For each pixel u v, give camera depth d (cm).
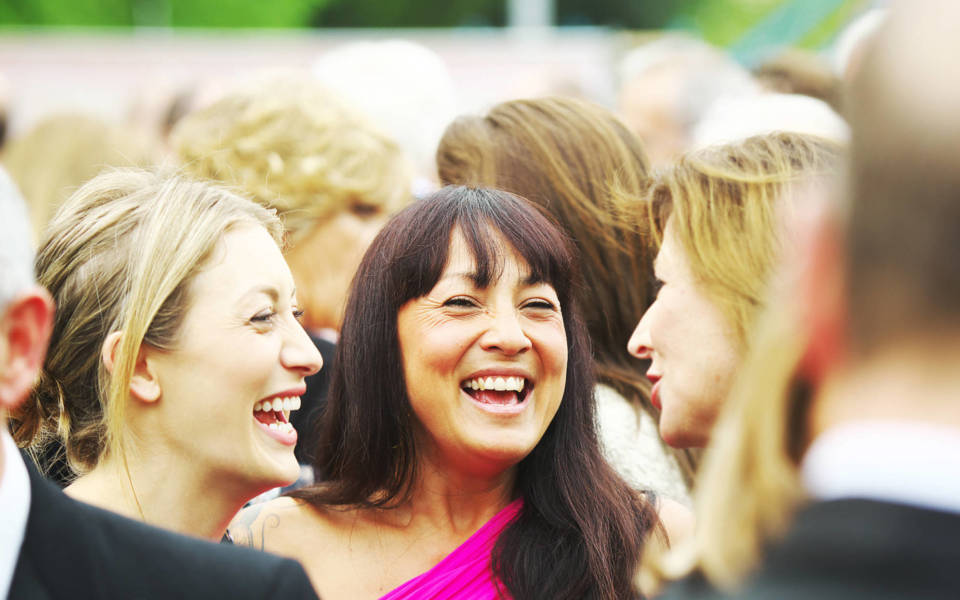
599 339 438
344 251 518
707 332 346
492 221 330
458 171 468
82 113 690
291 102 528
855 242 146
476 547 337
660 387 361
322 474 362
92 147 673
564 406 346
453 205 335
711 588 159
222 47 1281
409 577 339
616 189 439
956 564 136
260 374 295
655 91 927
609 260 438
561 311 345
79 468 309
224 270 297
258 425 301
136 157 680
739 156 356
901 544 139
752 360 169
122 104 1268
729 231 341
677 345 352
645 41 1241
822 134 396
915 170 139
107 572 231
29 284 215
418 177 793
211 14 3044
